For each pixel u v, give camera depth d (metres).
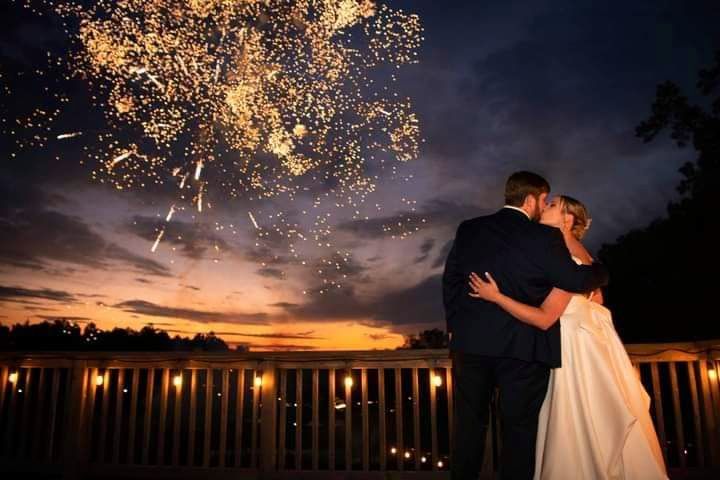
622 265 14.00
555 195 3.09
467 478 2.58
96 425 6.72
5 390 4.61
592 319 2.84
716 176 12.23
